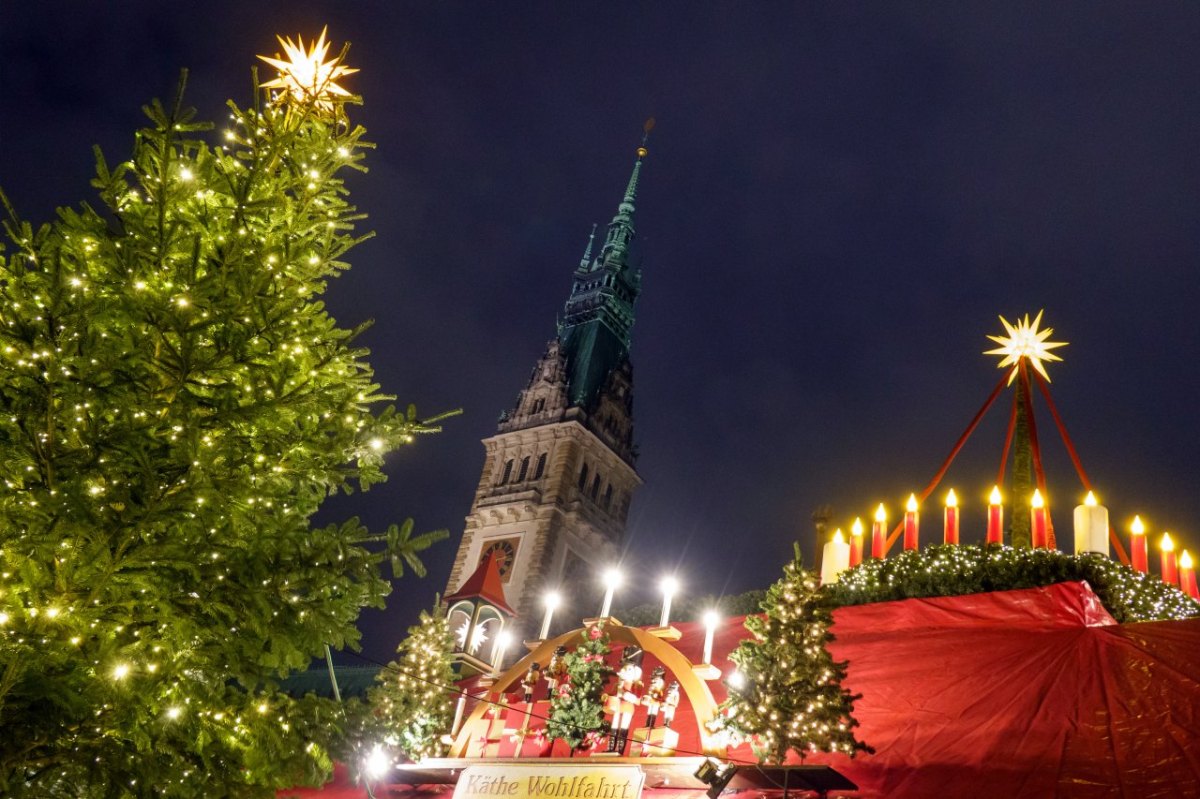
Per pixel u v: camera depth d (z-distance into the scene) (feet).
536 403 279.28
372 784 51.55
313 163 38.27
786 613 42.29
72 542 29.76
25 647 27.78
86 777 29.25
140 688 29.19
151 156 34.45
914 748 42.78
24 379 30.86
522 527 249.55
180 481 31.30
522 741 47.32
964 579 59.52
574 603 244.63
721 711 42.01
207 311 32.99
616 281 310.86
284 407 33.83
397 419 35.65
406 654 55.36
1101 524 71.20
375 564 32.63
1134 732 39.32
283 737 31.94
